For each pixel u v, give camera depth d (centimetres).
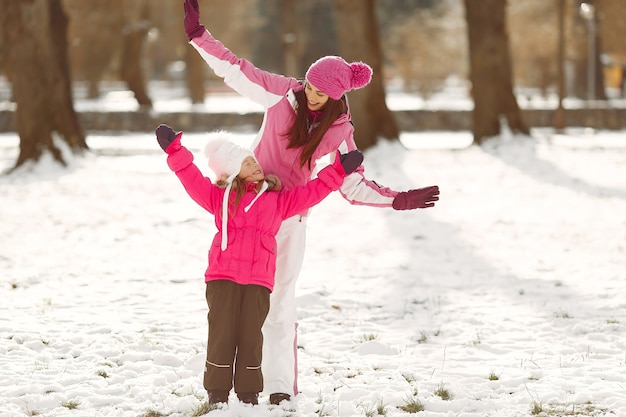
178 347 837
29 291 1110
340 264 1316
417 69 7681
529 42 6894
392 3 9156
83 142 2952
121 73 5350
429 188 643
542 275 1227
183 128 4641
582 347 859
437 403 672
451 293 1120
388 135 3006
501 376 753
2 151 3372
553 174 2480
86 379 734
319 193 634
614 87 8456
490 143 3092
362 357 823
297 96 649
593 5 5575
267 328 666
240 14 7644
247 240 631
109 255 1366
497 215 1792
